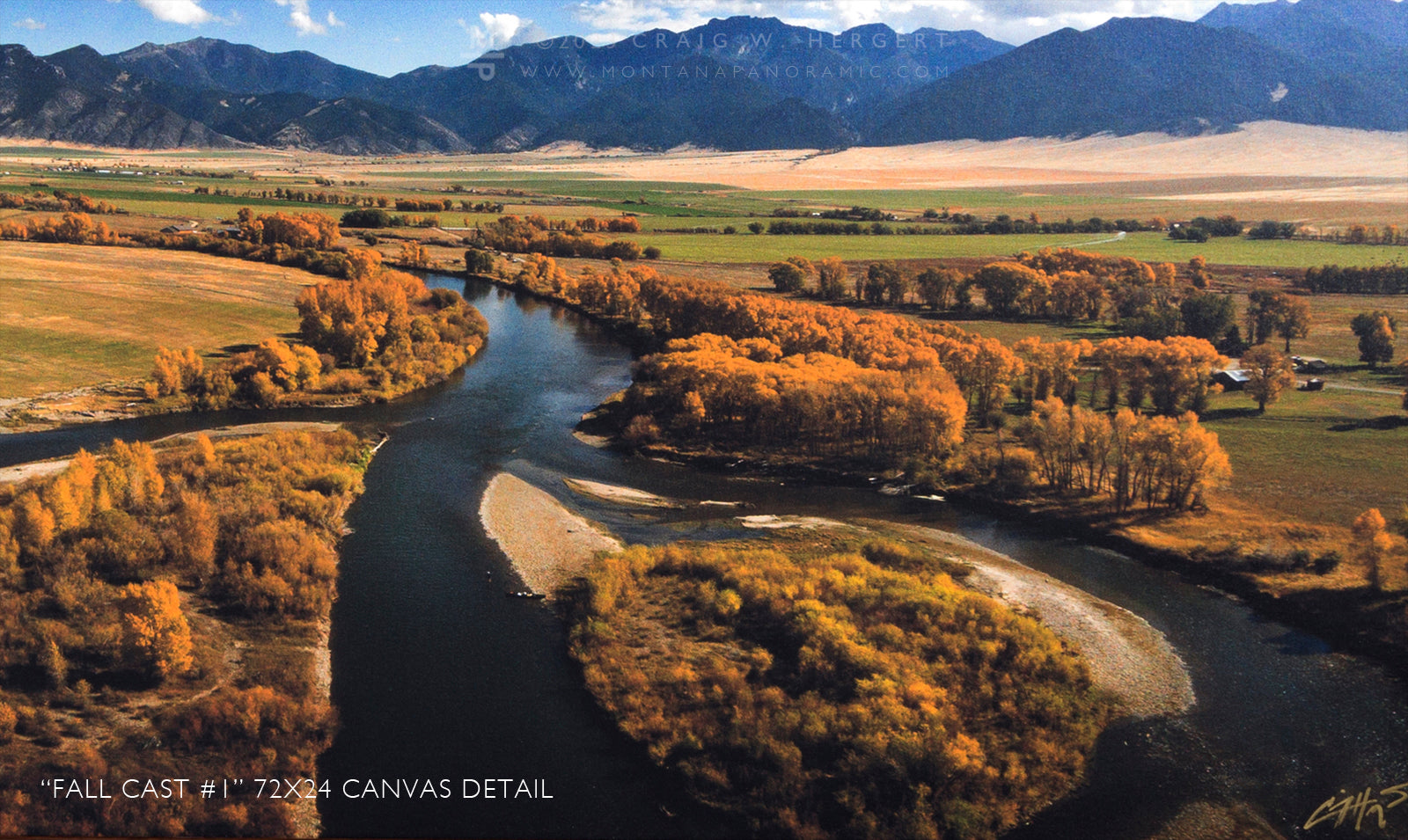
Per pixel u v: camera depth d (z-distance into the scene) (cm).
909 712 5750
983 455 11069
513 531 8981
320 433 11525
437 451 11525
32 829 4728
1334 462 10988
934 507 10138
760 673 6431
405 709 6084
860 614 7112
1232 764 5759
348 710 6053
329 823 5050
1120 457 9862
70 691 5728
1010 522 9725
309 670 6397
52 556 7150
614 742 5831
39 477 9406
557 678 6519
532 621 7294
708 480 10838
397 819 5091
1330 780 5638
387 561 8256
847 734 5638
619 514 9644
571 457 11519
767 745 5562
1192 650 7119
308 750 5572
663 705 6078
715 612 7219
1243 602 7925
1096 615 7562
